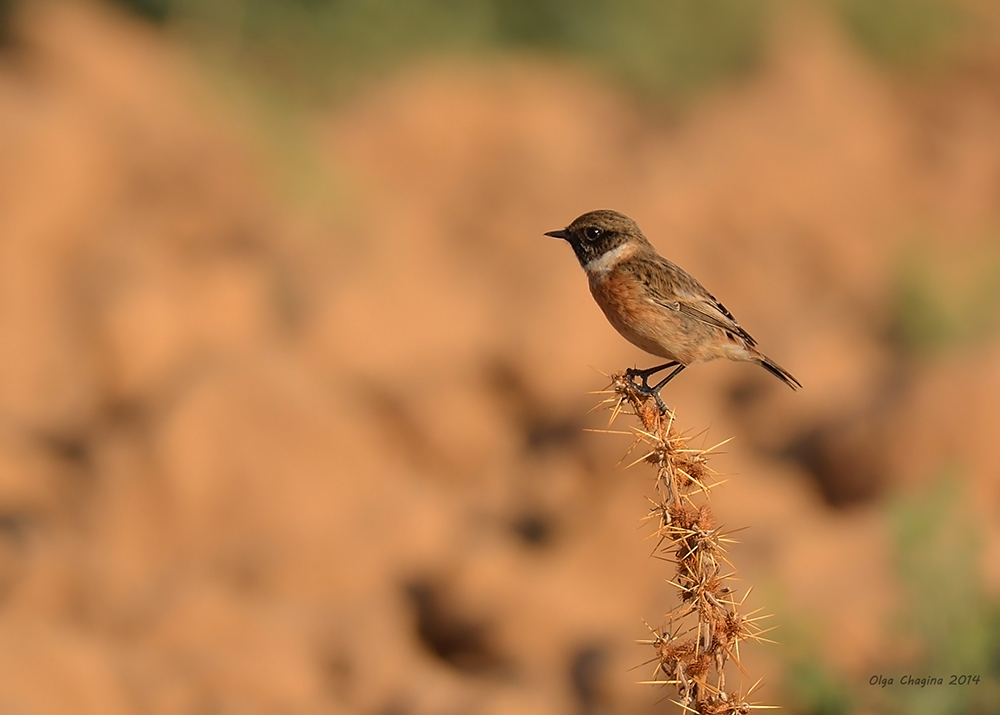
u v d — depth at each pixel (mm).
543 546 14547
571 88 32812
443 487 16547
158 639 11305
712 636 6027
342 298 20078
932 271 22000
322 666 11492
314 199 24484
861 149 30312
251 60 30859
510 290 22562
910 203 28906
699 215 26453
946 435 14672
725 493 14766
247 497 14047
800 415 17594
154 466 13977
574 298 19578
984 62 36406
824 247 25891
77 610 11539
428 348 20156
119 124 24047
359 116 30203
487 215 26797
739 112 30922
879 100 33531
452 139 29547
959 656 10711
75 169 21562
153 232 21984
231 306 19641
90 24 27781
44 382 18109
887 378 17484
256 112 27047
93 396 18141
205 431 14258
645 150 30156
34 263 20219
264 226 23000
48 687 9773
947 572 10984
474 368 18828
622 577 13984
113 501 13859
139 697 10156
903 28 37125
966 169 30516
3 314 18906
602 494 14727
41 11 27328
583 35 34875
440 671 12258
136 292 19016
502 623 12828
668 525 6047
